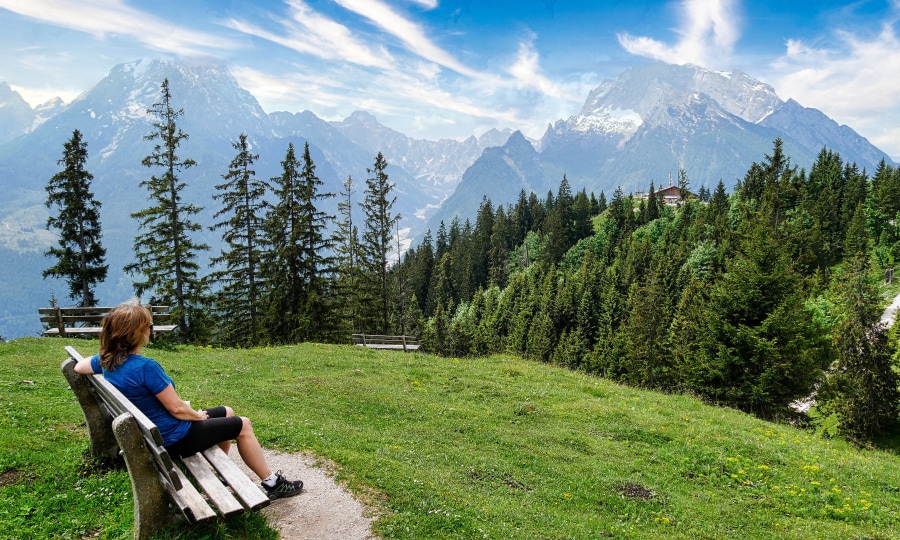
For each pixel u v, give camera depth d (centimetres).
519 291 12050
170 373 1873
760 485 1384
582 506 1120
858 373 4003
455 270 16250
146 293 3816
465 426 1591
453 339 8462
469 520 827
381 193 5125
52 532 631
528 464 1341
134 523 628
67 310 2417
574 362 8438
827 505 1277
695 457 1538
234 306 4197
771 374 3169
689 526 1089
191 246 3875
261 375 2006
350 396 1745
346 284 4653
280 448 1038
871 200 11181
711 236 11862
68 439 917
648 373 5862
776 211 5350
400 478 938
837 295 7575
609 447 1591
